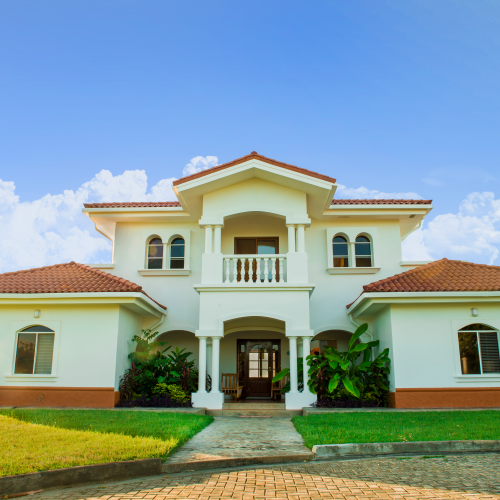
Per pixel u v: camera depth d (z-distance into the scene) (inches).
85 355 547.2
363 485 238.8
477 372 535.2
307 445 323.0
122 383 559.8
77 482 245.1
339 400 545.0
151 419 407.8
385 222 701.3
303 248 593.0
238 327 669.9
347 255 699.4
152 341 656.4
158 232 705.0
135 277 690.8
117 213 685.9
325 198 618.2
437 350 540.7
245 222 692.7
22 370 549.3
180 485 242.4
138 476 261.3
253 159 582.6
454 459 293.1
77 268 630.5
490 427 367.6
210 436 364.8
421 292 532.1
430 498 217.8
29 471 239.3
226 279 584.4
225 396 690.2
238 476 259.8
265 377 698.2
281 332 663.8
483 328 546.6
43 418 399.2
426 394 529.3
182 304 676.7
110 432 340.2
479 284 543.5
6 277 602.2
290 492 228.1
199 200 631.8
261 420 474.9
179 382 583.8
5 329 557.3
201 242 703.1
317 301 673.0
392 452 310.3
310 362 551.2
